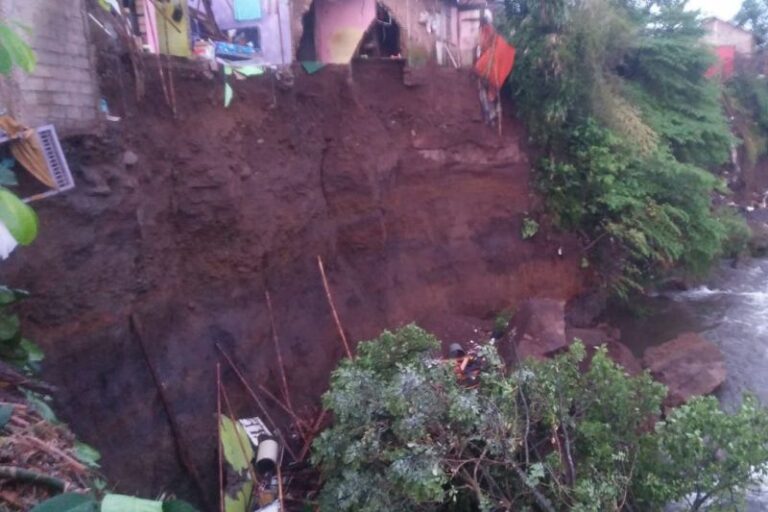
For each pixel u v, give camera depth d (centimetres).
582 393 677
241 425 766
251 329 840
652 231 1334
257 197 869
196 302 780
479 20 1271
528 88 1299
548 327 1034
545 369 664
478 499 589
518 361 696
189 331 757
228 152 821
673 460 628
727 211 1967
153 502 195
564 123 1341
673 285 1633
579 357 684
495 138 1304
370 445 592
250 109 878
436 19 1219
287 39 1053
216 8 1069
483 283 1269
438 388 609
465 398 589
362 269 1093
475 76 1268
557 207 1343
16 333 409
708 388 1062
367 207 1088
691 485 613
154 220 707
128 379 645
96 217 598
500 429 592
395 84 1168
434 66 1211
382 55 1287
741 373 1162
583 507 550
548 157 1355
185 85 776
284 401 865
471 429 594
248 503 698
